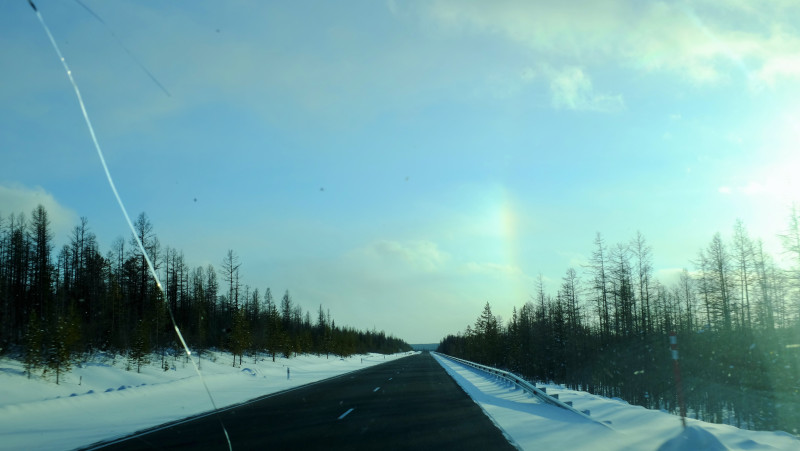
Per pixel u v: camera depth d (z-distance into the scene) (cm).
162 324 4628
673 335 1127
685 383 4138
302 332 8962
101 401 1822
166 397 2120
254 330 6594
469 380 3228
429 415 1488
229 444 1006
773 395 3250
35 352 2555
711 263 3794
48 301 3859
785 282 2762
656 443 987
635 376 4234
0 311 3959
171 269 6350
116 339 4044
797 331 3228
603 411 1498
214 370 4278
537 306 6481
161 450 956
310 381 3272
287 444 1005
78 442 1093
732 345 3653
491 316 8381
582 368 5184
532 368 6731
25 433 1252
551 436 1095
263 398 2081
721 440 905
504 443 1016
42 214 4712
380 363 7419
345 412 1570
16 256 4906
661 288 5038
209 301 6788
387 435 1122
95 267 5241
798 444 907
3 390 2166
